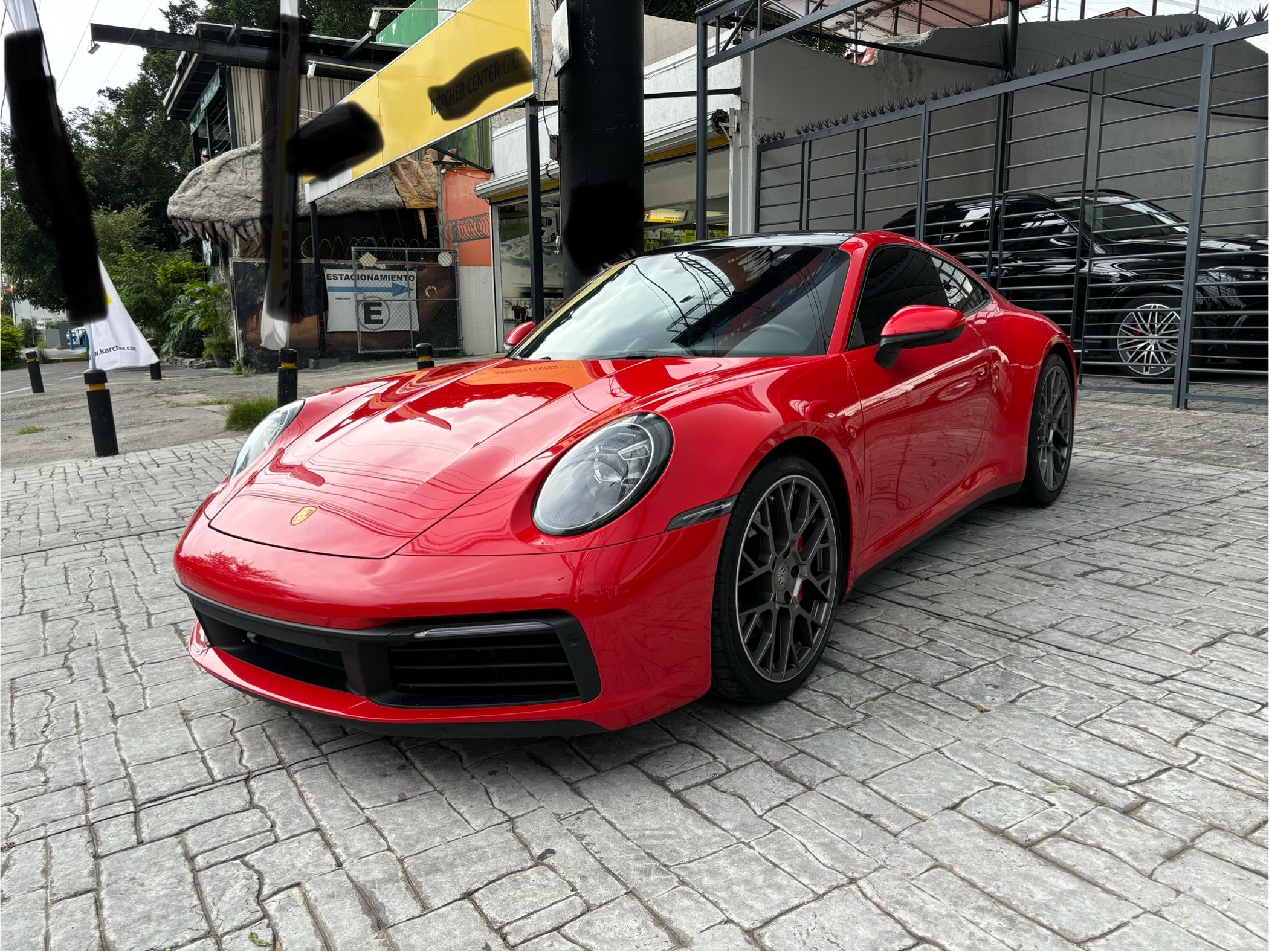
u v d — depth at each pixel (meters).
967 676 2.33
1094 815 1.71
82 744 2.28
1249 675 2.27
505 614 1.81
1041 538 3.49
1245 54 11.33
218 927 1.54
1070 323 7.73
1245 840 1.61
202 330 19.27
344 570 1.87
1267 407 6.05
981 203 8.52
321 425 2.63
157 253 27.09
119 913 1.59
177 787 2.03
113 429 7.28
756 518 2.10
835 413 2.35
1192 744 1.95
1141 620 2.65
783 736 2.07
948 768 1.90
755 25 9.06
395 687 1.91
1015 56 10.26
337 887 1.63
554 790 1.91
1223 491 4.05
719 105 9.70
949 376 2.94
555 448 2.05
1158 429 5.48
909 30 12.00
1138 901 1.47
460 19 9.37
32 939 1.53
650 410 2.08
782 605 2.19
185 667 2.78
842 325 2.62
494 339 16.92
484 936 1.47
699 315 2.80
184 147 34.38
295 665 2.12
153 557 4.11
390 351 16.34
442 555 1.84
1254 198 11.53
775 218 9.60
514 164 14.60
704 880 1.58
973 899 1.49
